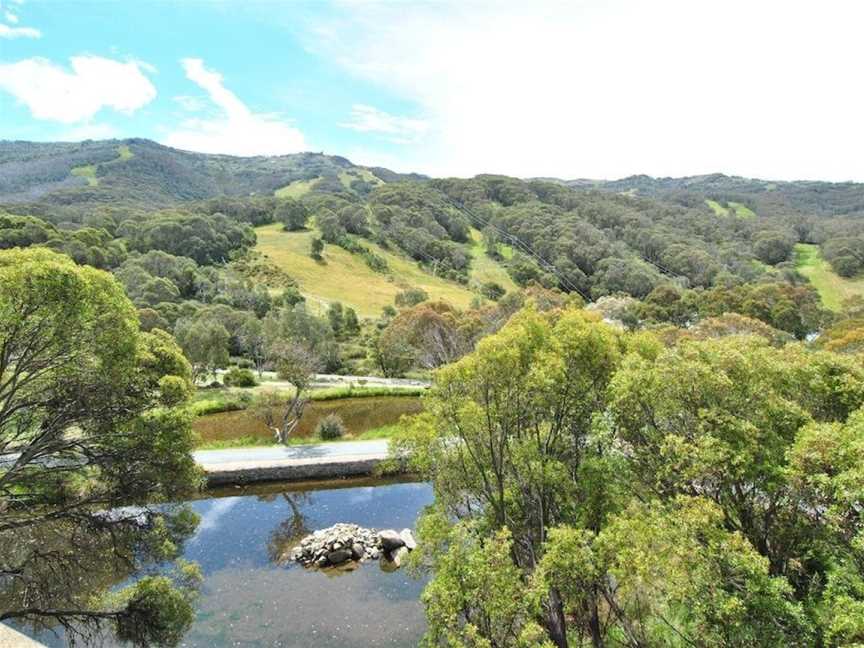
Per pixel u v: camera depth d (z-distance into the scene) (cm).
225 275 11450
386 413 5138
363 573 2259
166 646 1495
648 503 1396
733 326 5919
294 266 12950
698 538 1077
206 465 3300
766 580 1002
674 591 1038
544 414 1805
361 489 3269
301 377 4284
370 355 8312
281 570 2275
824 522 1167
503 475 1830
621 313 8825
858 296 9162
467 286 13350
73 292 1323
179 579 1705
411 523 2817
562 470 1692
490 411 1720
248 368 7450
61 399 1455
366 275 13500
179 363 1767
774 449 1236
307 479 3369
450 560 1274
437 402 1741
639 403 1431
